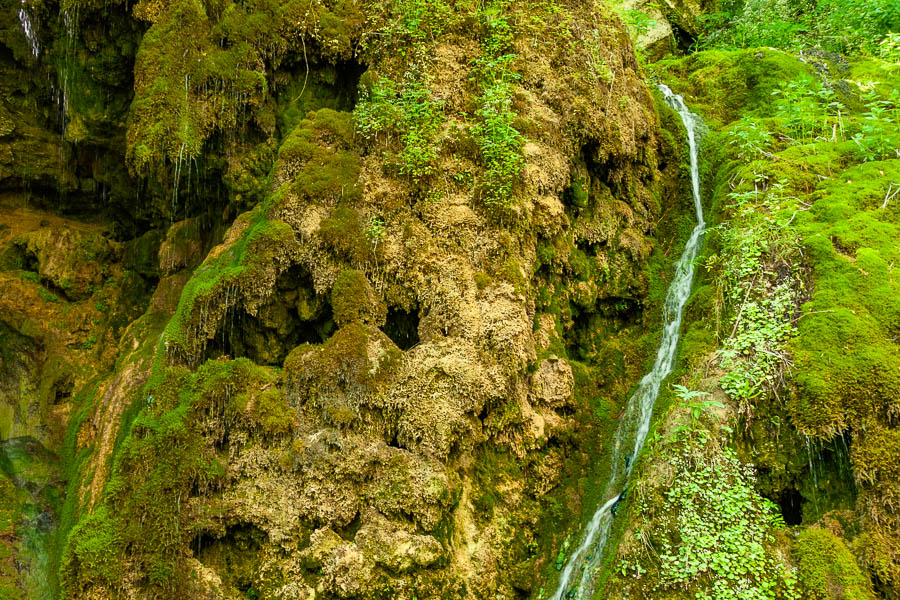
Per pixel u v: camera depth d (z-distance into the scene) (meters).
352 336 5.21
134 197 7.62
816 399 4.86
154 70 6.23
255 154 6.46
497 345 5.38
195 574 4.83
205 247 6.99
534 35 6.78
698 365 5.66
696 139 8.05
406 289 5.62
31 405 6.71
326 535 4.86
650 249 7.23
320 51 6.50
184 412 5.09
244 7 6.45
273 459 5.06
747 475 4.97
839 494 4.77
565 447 5.90
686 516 4.87
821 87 7.57
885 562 4.43
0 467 6.10
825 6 10.56
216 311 5.50
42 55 7.22
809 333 5.16
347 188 5.72
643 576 4.74
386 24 6.52
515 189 5.93
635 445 5.86
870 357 4.88
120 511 4.83
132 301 7.57
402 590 4.73
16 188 7.91
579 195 6.74
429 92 6.25
